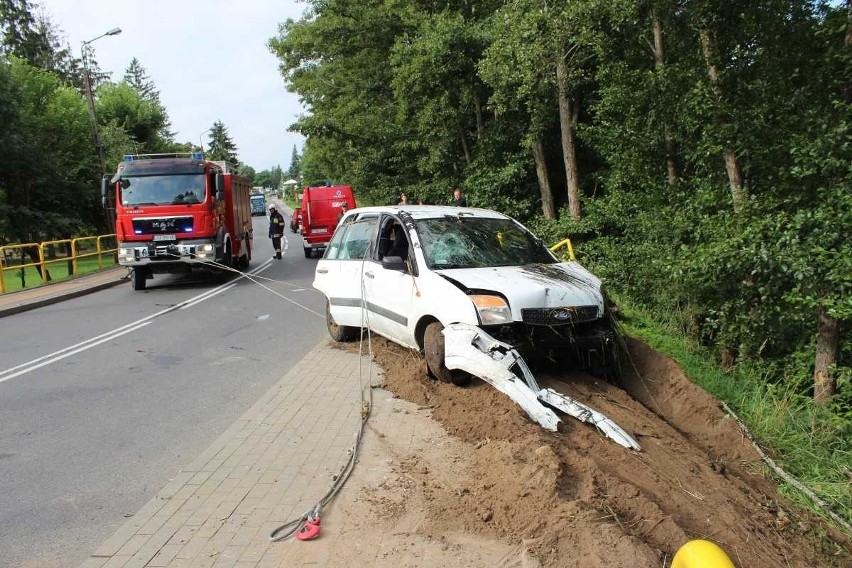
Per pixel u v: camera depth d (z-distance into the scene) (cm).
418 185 2239
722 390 669
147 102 5341
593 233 1405
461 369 547
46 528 397
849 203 561
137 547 359
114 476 475
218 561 342
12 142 2848
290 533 368
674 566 238
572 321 566
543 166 1612
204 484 437
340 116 2569
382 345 820
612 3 959
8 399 694
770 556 365
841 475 517
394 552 342
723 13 750
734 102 742
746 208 685
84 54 2544
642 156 1070
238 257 1983
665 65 924
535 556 324
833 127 602
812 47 690
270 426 546
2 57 3009
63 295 1572
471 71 1762
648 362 646
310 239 2478
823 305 579
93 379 768
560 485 380
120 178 1581
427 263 634
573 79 1418
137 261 1576
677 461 461
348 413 570
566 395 549
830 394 644
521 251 684
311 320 1123
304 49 2655
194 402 657
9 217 2877
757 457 515
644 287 1033
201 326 1101
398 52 1925
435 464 449
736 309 752
